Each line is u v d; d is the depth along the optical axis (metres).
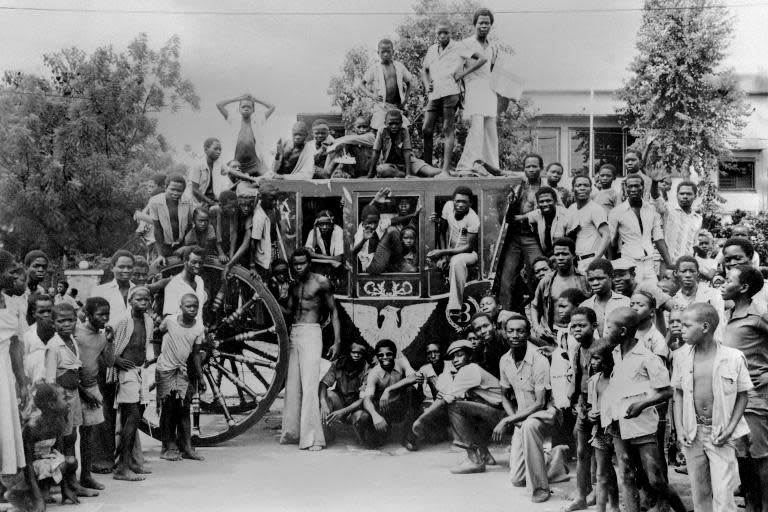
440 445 8.63
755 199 13.88
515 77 9.28
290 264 8.68
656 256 8.86
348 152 9.08
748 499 5.82
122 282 8.16
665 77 11.20
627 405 5.68
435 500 6.50
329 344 9.03
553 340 8.04
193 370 8.21
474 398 7.57
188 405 8.09
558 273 8.02
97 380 7.29
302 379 8.59
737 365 5.49
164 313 8.30
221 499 6.55
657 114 11.25
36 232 15.73
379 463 7.87
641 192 8.35
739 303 6.11
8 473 5.95
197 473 7.47
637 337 6.41
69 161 15.59
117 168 15.34
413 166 9.10
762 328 5.96
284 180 8.73
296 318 8.76
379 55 9.30
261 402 8.62
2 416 5.97
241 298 8.93
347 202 8.66
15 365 6.29
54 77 16.44
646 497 6.05
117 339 7.35
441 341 8.52
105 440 7.55
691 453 5.66
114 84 15.18
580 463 6.26
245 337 8.69
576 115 12.04
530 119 12.06
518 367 7.11
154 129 15.29
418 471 7.53
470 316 8.42
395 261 8.64
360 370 8.72
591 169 11.67
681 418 5.72
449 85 8.93
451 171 8.88
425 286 8.55
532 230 8.56
